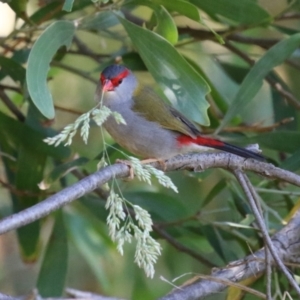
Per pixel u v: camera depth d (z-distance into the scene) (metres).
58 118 12.02
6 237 12.55
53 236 9.27
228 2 8.09
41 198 9.02
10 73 8.37
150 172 5.61
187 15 7.47
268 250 6.26
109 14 8.20
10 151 9.30
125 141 8.03
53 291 9.06
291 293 7.89
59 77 12.19
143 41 7.51
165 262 11.17
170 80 7.53
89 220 10.65
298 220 7.38
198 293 6.48
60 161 9.14
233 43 11.52
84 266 12.20
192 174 9.01
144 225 5.29
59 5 8.24
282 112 10.01
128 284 11.17
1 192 11.10
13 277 12.33
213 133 8.51
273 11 11.81
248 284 7.37
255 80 8.30
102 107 5.20
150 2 7.48
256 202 6.85
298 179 6.89
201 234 9.44
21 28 8.55
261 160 7.23
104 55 9.72
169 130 8.01
